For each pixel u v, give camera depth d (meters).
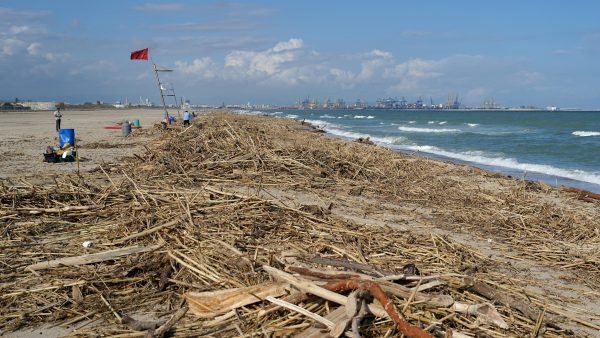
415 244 6.90
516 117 95.88
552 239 7.96
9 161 13.62
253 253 5.84
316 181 11.30
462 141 31.98
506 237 7.96
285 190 10.33
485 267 6.32
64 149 13.97
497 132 43.00
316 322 3.83
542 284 5.94
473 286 4.84
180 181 10.14
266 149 13.05
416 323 3.95
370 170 12.84
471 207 9.84
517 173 17.72
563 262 6.81
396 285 4.30
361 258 5.90
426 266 5.91
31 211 7.56
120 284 5.16
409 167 14.28
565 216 9.29
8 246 6.25
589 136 37.25
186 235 6.29
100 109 113.25
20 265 5.65
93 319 4.47
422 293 4.37
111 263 5.64
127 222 7.04
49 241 6.48
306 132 28.91
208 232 6.54
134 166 11.89
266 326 3.97
